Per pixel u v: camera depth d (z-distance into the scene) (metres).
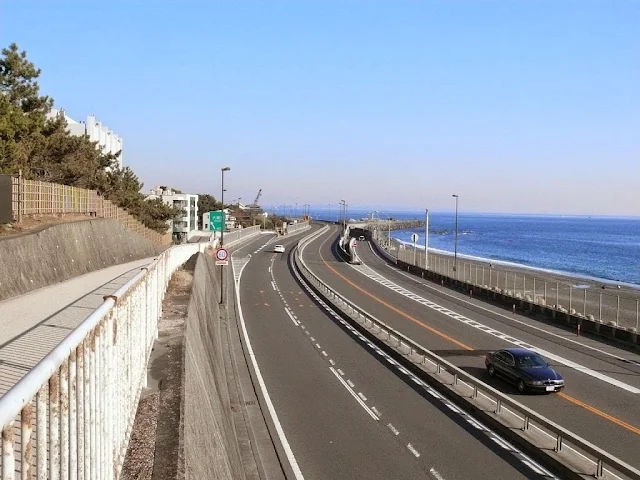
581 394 18.69
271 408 16.92
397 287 48.31
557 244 156.50
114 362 5.05
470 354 24.38
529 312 36.47
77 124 66.75
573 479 11.91
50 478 2.93
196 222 108.94
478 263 82.12
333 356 23.58
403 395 18.28
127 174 60.06
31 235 18.94
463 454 13.49
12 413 2.12
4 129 23.98
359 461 13.11
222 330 28.48
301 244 86.94
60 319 11.49
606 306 42.28
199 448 7.43
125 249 36.34
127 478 5.30
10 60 29.17
